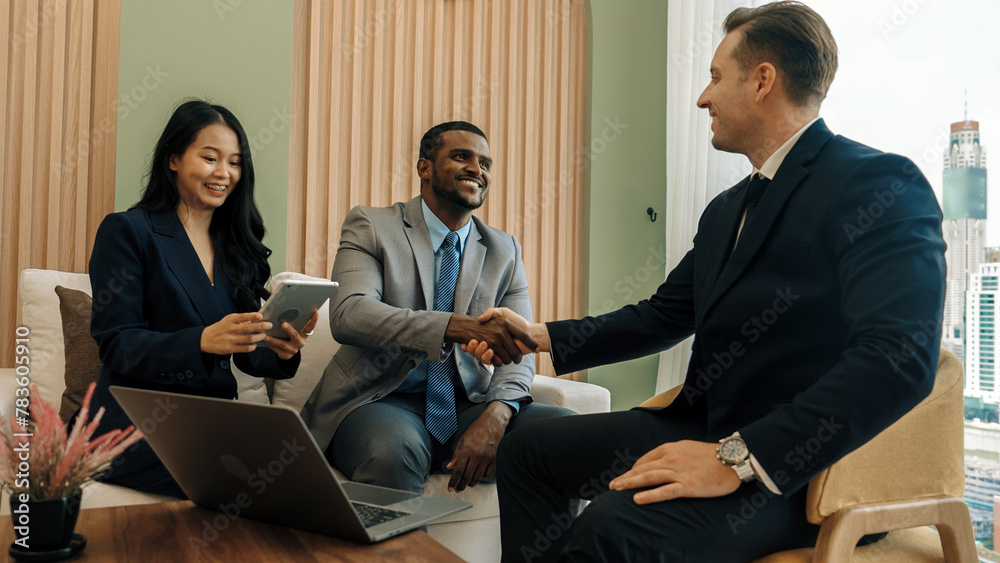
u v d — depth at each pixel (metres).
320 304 1.43
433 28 2.75
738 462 1.02
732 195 1.42
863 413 0.96
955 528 1.10
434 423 1.81
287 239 2.51
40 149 2.21
